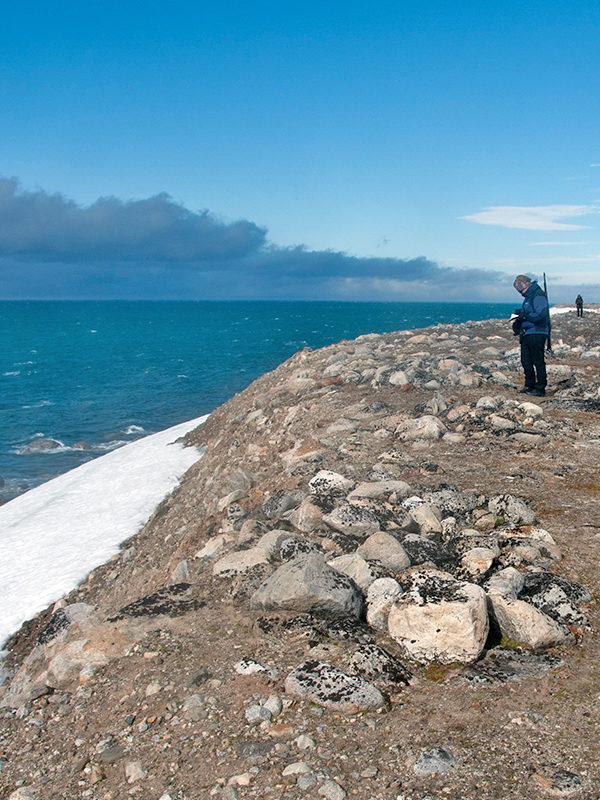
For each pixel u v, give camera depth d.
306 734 3.30
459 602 3.89
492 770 2.87
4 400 41.56
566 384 12.20
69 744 3.69
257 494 8.88
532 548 5.13
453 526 5.94
